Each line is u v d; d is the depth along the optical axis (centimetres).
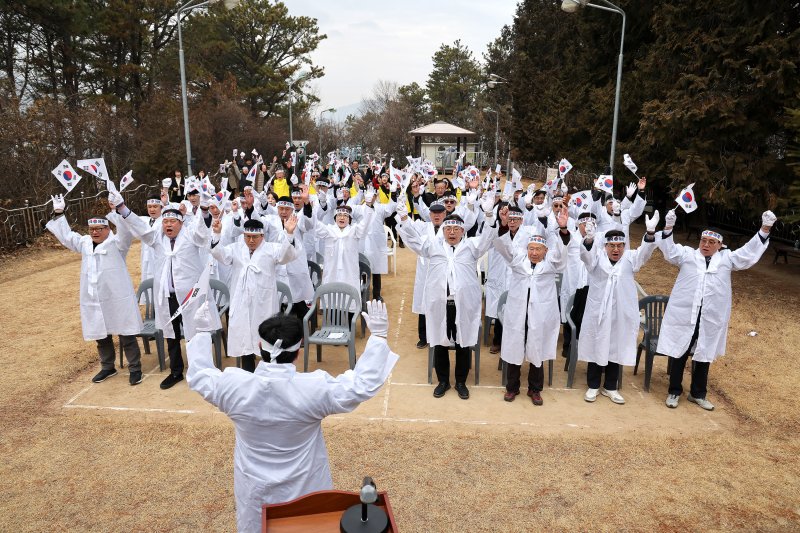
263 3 4147
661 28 1501
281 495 316
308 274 895
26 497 490
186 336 704
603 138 1862
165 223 695
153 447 569
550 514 475
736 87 1271
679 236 1780
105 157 2109
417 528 455
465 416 644
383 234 1078
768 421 645
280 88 4122
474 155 4928
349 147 5753
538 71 3170
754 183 1261
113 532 448
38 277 1268
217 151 2866
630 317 670
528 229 838
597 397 704
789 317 1014
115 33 2603
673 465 551
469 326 676
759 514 479
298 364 784
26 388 702
